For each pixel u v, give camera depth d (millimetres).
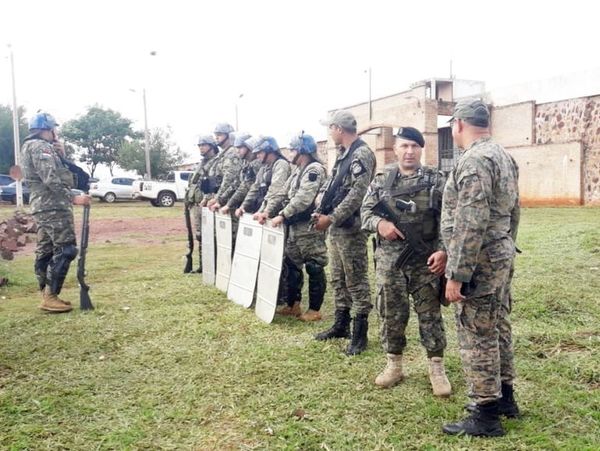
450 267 2715
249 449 2830
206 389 3588
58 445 2895
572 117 17703
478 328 2799
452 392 3438
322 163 5109
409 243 3330
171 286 6863
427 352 3432
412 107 22172
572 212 15023
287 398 3396
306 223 5023
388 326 3514
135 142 40469
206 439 2945
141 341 4633
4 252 9516
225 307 5742
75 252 5637
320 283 5172
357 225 4121
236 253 6082
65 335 4812
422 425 3016
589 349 4090
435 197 3293
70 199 5648
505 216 2812
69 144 49219
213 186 7203
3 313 5660
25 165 5496
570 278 6141
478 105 2824
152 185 26156
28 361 4172
